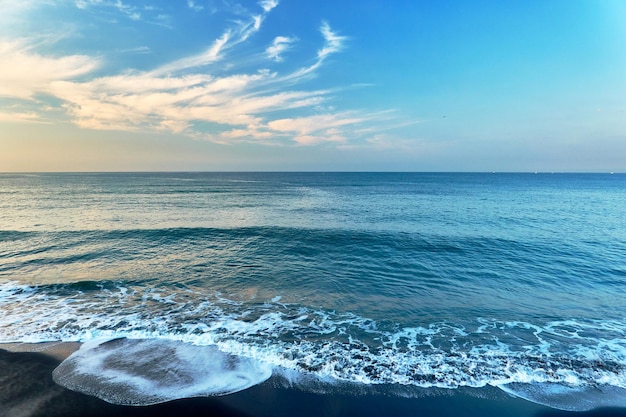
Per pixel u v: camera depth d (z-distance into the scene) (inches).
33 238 672.4
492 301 381.1
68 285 413.4
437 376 237.6
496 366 250.4
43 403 204.7
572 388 226.2
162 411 200.4
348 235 706.2
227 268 497.4
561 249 610.9
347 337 293.1
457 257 563.5
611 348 277.9
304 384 227.5
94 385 222.4
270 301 374.9
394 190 2305.6
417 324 321.1
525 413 202.4
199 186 2706.7
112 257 550.0
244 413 200.7
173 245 636.7
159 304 361.4
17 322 312.5
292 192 2092.8
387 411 203.2
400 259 550.9
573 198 1697.8
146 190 2171.5
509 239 680.4
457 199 1590.8
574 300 385.4
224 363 250.1
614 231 772.6
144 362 250.5
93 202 1386.6
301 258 556.1
